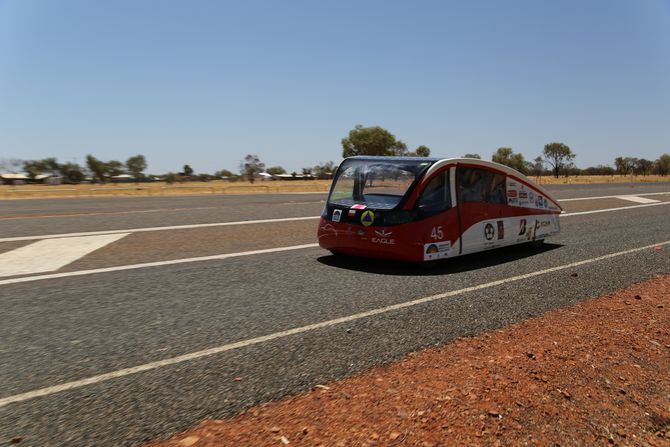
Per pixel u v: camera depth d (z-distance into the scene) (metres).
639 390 3.02
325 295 5.18
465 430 2.46
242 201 22.67
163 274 6.12
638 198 23.86
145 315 4.37
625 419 2.66
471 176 7.35
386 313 4.55
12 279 5.77
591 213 15.94
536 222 8.64
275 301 4.91
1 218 13.45
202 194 33.56
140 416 2.55
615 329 4.19
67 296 5.01
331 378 3.08
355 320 4.31
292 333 3.93
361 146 112.56
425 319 4.38
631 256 7.96
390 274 6.36
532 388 2.98
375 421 2.52
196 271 6.33
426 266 6.67
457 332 4.05
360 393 2.87
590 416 2.67
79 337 3.78
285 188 47.62
